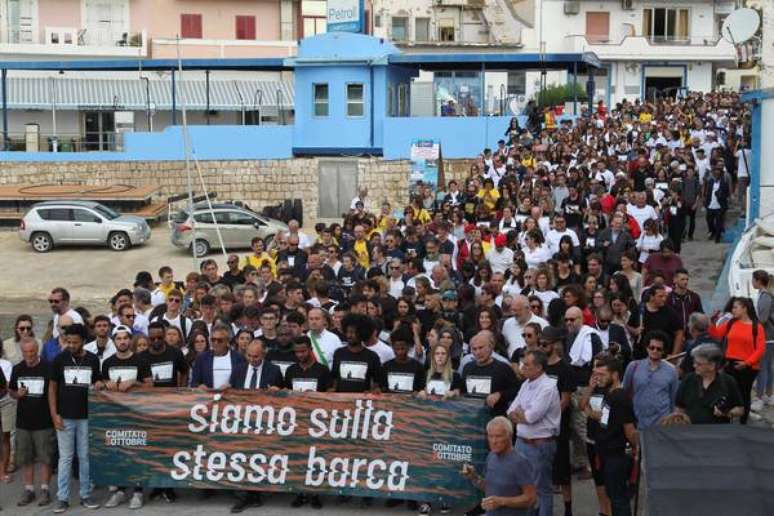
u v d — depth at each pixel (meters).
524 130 40.28
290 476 13.41
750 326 14.45
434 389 13.28
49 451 13.97
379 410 13.22
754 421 15.59
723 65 79.12
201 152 47.28
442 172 38.06
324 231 23.08
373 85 45.56
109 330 15.24
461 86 57.19
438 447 13.06
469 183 28.16
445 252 21.38
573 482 14.36
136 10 65.19
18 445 13.95
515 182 27.66
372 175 45.84
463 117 45.09
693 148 33.78
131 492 14.22
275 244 24.84
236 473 13.50
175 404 13.59
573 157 33.25
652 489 7.87
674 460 8.43
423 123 45.25
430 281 18.14
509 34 77.19
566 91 58.44
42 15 64.19
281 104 60.12
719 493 7.76
